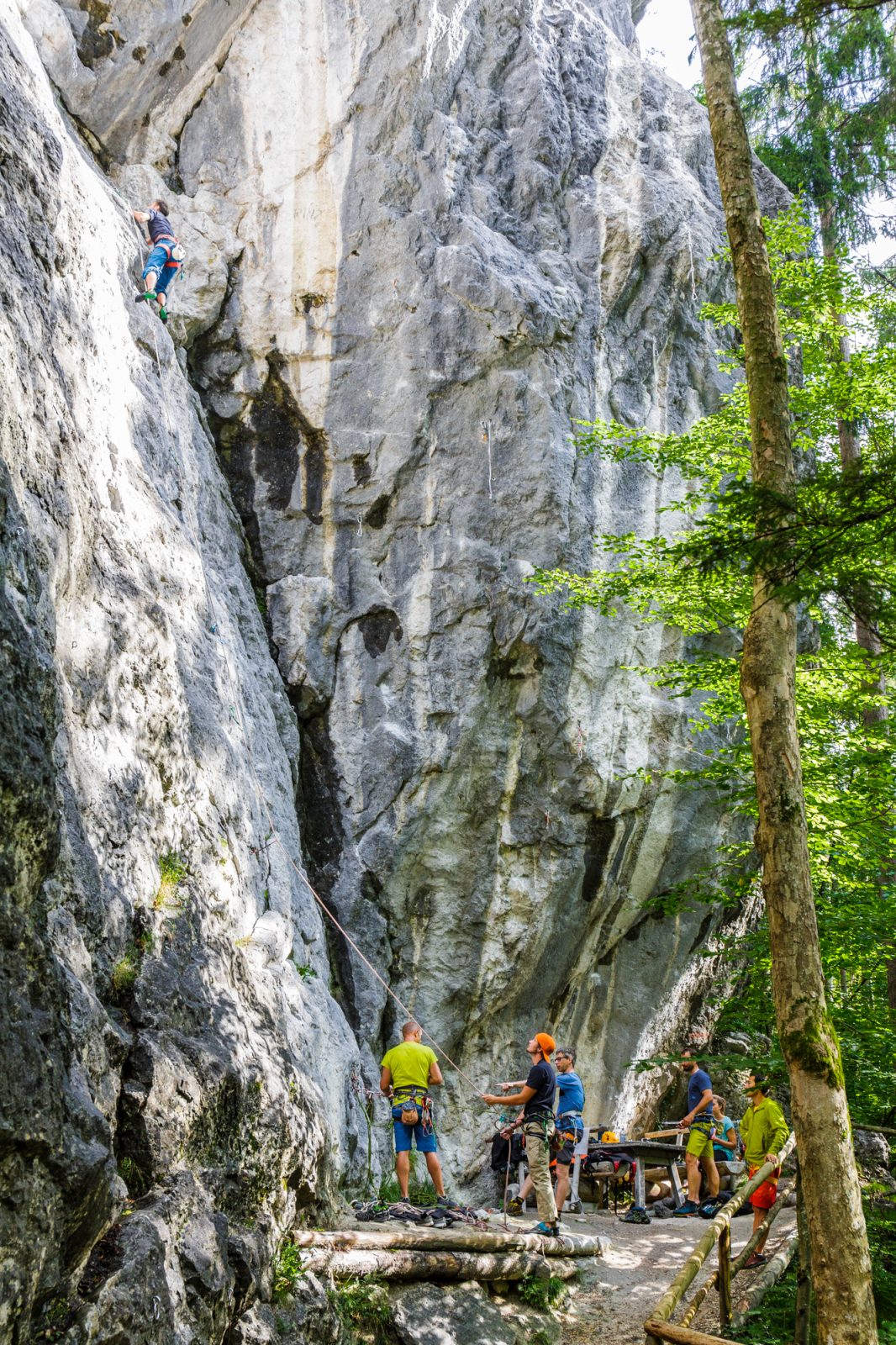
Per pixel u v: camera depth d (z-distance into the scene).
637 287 12.99
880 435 5.84
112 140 11.38
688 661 12.98
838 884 10.79
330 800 11.22
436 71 11.91
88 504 6.91
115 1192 5.17
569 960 12.56
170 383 10.05
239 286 11.59
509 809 11.86
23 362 6.13
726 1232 7.52
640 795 12.55
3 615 4.80
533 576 11.41
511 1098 9.09
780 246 11.53
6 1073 4.27
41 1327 4.46
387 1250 7.41
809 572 5.81
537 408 11.77
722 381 13.72
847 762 10.89
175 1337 5.16
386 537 11.62
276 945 8.15
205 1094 6.15
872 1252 9.23
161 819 7.12
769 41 8.35
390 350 11.60
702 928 13.95
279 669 11.30
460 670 11.48
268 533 11.58
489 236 11.95
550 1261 8.62
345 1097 8.58
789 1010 6.25
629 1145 11.16
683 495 13.05
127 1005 6.10
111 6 11.13
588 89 13.38
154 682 7.36
